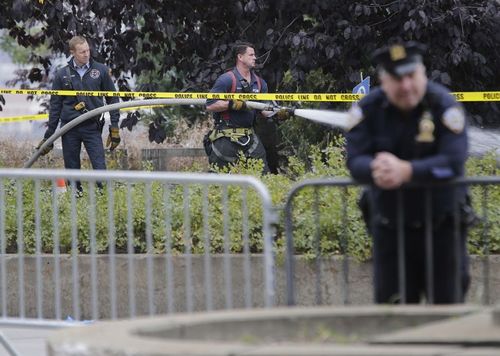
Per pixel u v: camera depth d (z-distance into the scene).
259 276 22.48
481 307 12.92
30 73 40.75
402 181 14.41
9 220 24.59
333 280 22.14
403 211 15.13
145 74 40.97
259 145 30.11
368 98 14.91
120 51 37.88
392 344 11.30
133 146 39.94
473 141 28.16
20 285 18.50
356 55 35.12
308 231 22.48
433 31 34.28
